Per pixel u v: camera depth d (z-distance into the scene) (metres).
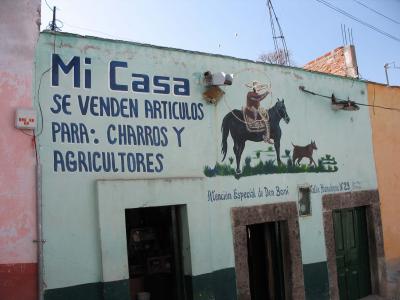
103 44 6.25
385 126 10.29
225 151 7.30
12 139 5.39
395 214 10.15
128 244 6.71
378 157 9.98
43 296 5.36
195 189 6.75
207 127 7.14
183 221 6.68
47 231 5.53
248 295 7.23
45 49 5.80
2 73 5.41
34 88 5.64
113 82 6.28
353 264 9.34
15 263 5.26
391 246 9.92
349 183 9.24
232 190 7.30
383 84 10.38
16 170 5.38
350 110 9.16
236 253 7.19
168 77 6.80
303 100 8.63
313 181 8.54
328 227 8.65
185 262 6.64
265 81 8.05
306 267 8.18
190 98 7.00
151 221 7.02
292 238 8.02
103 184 5.89
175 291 6.70
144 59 6.60
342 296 8.97
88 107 6.03
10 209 5.30
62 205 5.66
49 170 5.63
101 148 6.05
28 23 5.64
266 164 7.83
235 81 7.61
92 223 5.84
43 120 5.67
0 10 5.48
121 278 5.87
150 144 6.49
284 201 7.99
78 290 5.63
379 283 9.51
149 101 6.57
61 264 5.56
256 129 7.77
